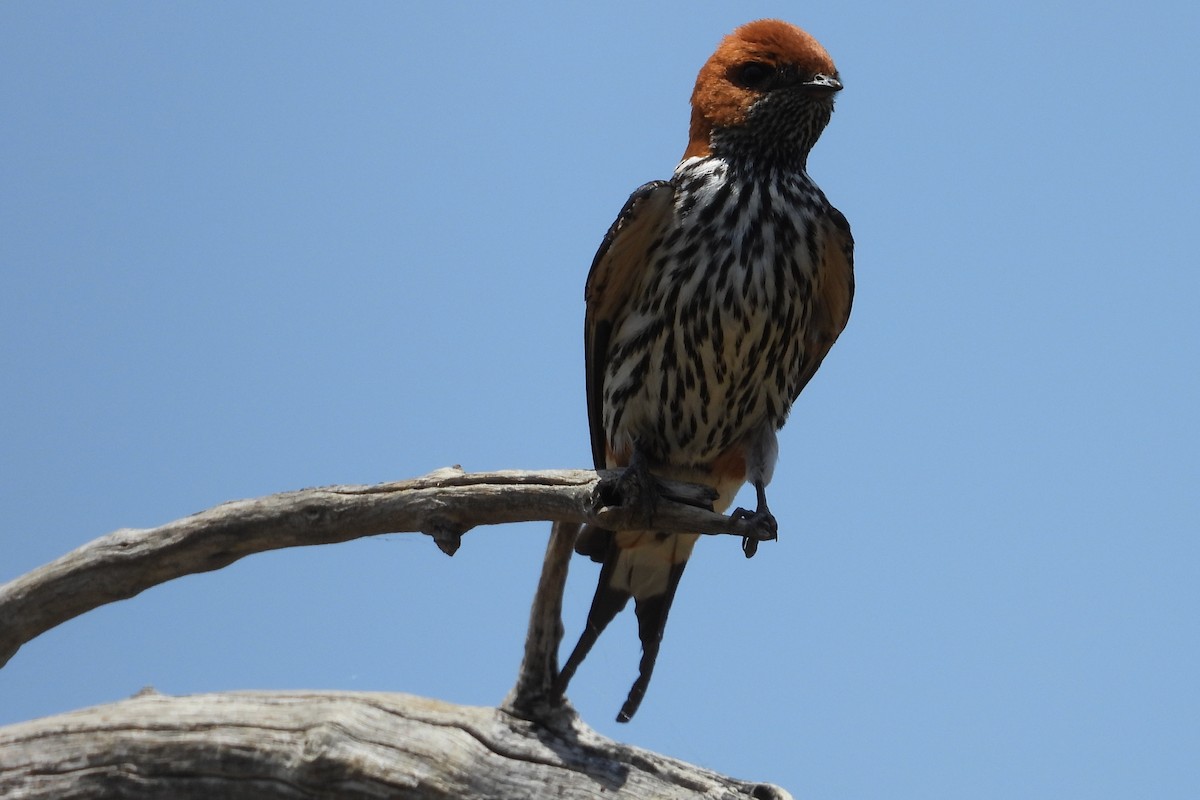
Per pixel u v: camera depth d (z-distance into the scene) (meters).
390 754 10.80
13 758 10.63
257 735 10.77
